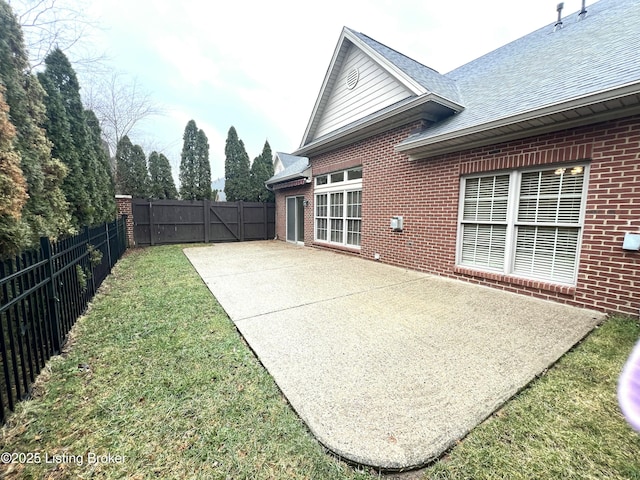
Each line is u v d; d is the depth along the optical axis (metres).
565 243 4.49
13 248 2.67
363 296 4.93
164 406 2.20
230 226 14.02
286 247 11.57
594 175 4.06
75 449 1.82
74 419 2.07
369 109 8.24
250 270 7.04
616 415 2.05
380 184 7.75
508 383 2.46
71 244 3.78
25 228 2.89
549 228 4.66
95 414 2.12
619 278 3.89
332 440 1.88
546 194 4.66
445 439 1.88
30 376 2.45
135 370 2.70
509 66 6.78
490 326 3.65
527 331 3.49
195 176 14.17
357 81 8.61
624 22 5.28
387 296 4.92
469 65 9.02
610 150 3.89
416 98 6.01
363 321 3.85
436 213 6.29
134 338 3.37
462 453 1.77
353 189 8.87
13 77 3.57
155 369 2.71
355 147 8.59
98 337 3.40
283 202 13.90
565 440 1.85
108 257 6.69
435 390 2.38
